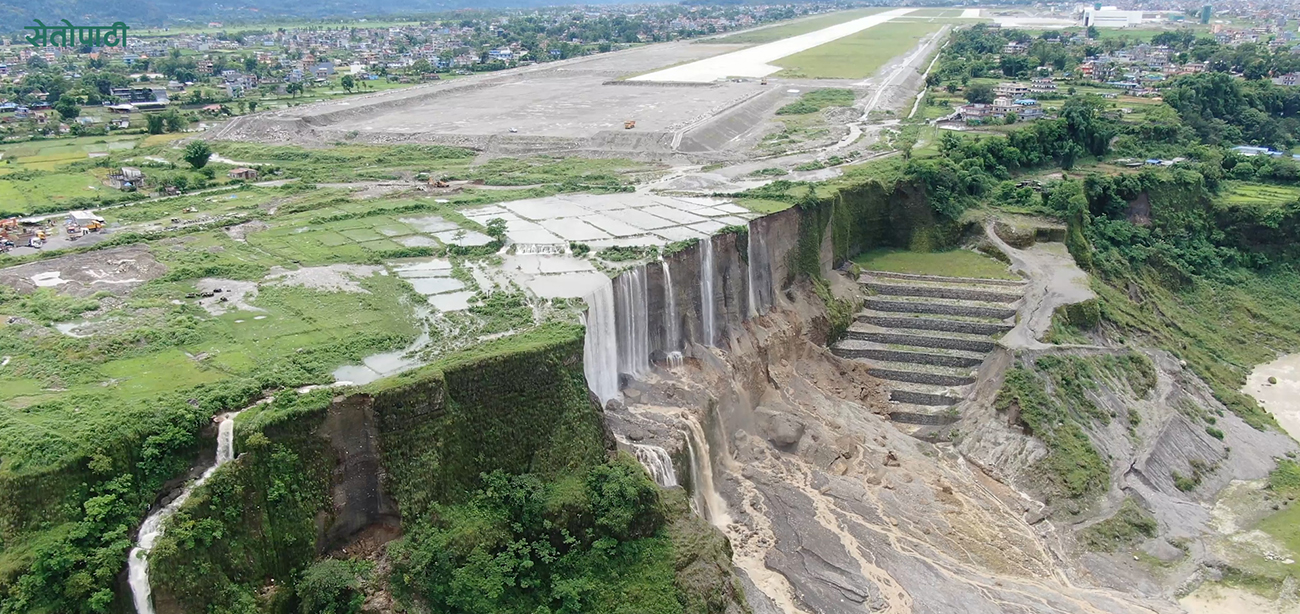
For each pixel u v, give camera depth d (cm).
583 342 6419
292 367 5753
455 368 5731
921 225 11562
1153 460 8031
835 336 9725
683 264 8300
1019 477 7781
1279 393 10031
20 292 7119
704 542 5912
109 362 5862
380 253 8219
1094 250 11656
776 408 8300
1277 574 6738
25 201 10475
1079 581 6631
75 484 4703
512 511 5659
